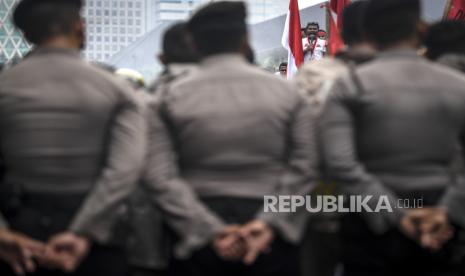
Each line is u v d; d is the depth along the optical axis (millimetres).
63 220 4738
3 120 4805
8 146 4793
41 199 4734
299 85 6074
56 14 4910
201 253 4848
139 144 4867
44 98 4758
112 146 4848
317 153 5008
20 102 4766
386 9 5102
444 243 5062
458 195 5043
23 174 4754
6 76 4859
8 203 4715
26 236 4727
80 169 4758
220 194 4824
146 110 4984
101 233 4762
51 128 4734
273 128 4887
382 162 4973
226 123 4844
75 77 4805
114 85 4859
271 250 4875
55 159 4730
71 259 4727
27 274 4801
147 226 5938
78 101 4762
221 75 4945
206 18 5027
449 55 6363
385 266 5008
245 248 4801
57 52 4879
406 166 4949
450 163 5082
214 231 4793
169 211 4883
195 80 4957
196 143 4863
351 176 4914
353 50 6059
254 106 4867
